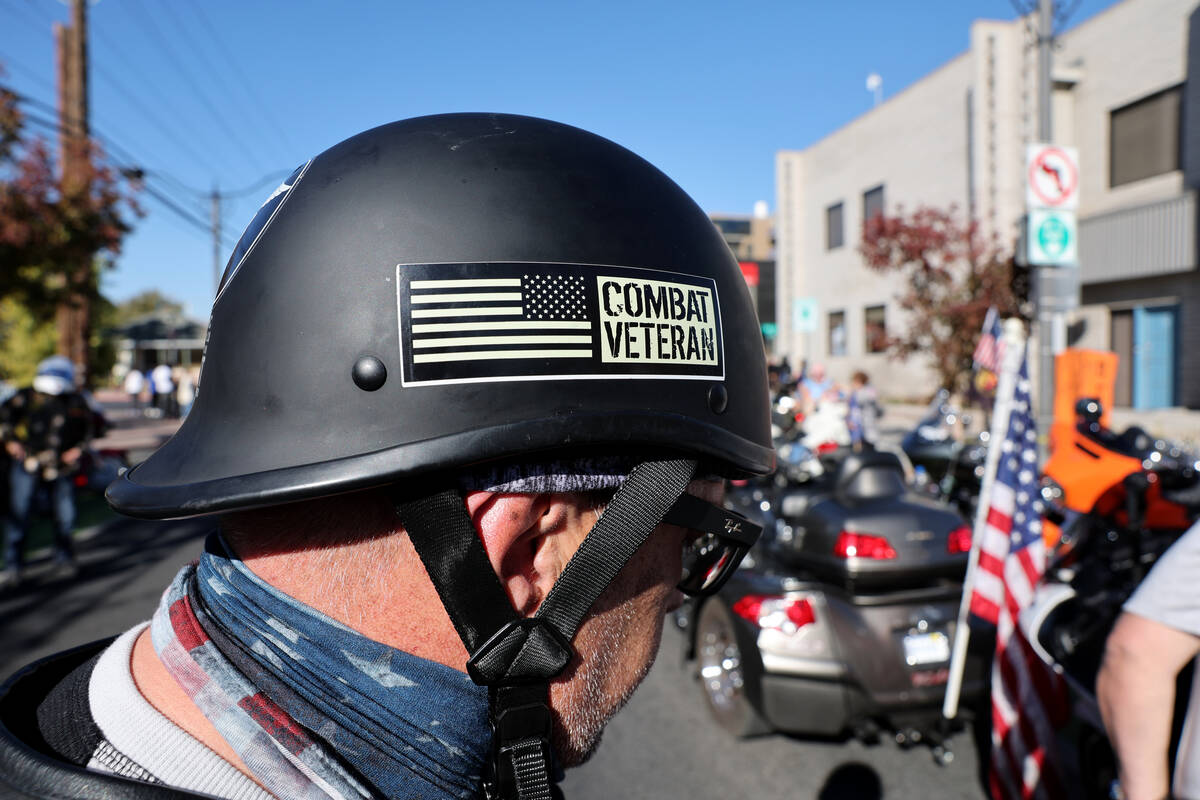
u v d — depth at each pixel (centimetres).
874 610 344
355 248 71
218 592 69
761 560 384
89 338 1551
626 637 78
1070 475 367
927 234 1367
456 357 69
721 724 375
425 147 76
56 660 79
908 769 337
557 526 73
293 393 70
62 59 1492
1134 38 1505
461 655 69
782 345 2519
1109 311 1590
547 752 67
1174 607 139
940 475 883
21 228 1191
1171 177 1454
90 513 865
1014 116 1670
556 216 74
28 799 55
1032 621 286
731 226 3403
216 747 61
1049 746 286
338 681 65
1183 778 142
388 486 68
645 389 74
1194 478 322
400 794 64
